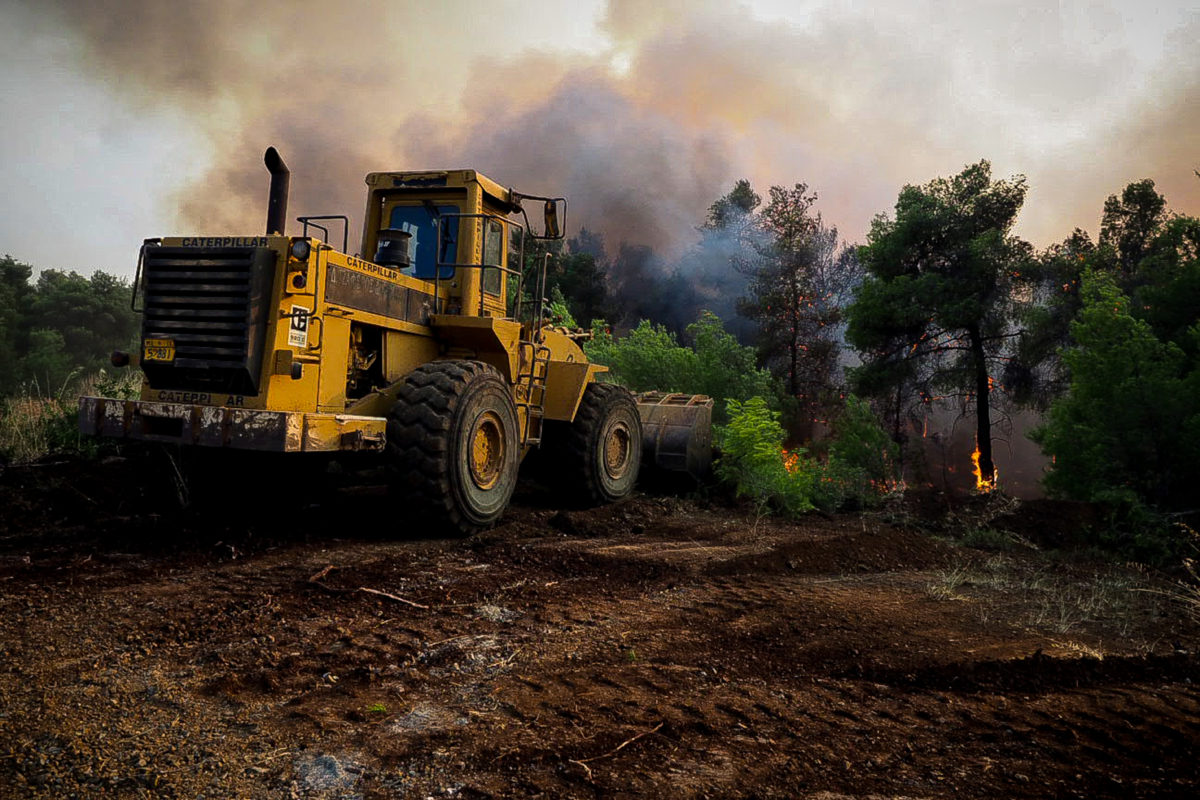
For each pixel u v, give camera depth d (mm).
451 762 2406
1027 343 23938
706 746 2623
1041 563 6742
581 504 8195
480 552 5641
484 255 7273
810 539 6746
